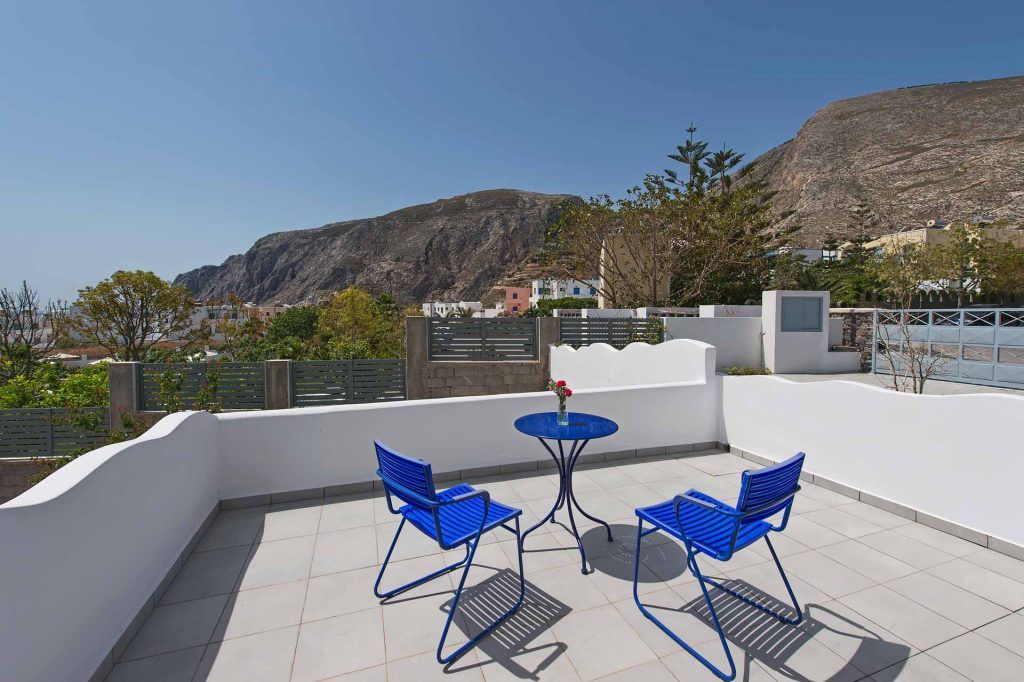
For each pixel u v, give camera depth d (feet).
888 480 13.15
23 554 5.85
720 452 18.84
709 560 10.62
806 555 10.77
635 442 17.95
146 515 9.11
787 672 7.28
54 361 73.26
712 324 38.60
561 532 12.07
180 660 7.71
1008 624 8.38
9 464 36.47
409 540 11.71
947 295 67.26
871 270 76.54
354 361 41.01
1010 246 75.87
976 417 11.16
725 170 84.43
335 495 14.52
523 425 12.29
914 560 10.52
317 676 7.32
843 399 14.33
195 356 39.19
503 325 42.96
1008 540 10.63
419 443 15.19
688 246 72.18
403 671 7.40
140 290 84.94
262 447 13.73
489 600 9.23
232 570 10.37
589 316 49.98
